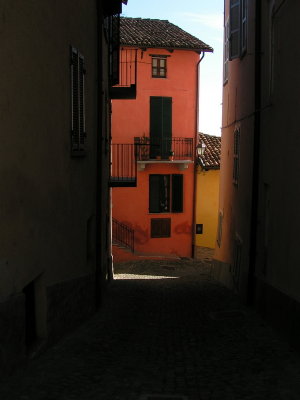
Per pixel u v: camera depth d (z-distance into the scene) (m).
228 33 15.45
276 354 7.13
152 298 13.12
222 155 18.36
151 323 9.76
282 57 8.78
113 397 5.15
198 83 23.53
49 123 7.07
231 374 6.18
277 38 9.27
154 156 23.08
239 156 13.84
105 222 14.24
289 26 8.32
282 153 8.72
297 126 7.79
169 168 23.41
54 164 7.39
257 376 6.07
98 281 11.20
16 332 5.62
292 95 8.12
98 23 11.32
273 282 9.11
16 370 5.63
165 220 23.58
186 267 21.80
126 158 23.00
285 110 8.55
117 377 5.94
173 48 22.73
